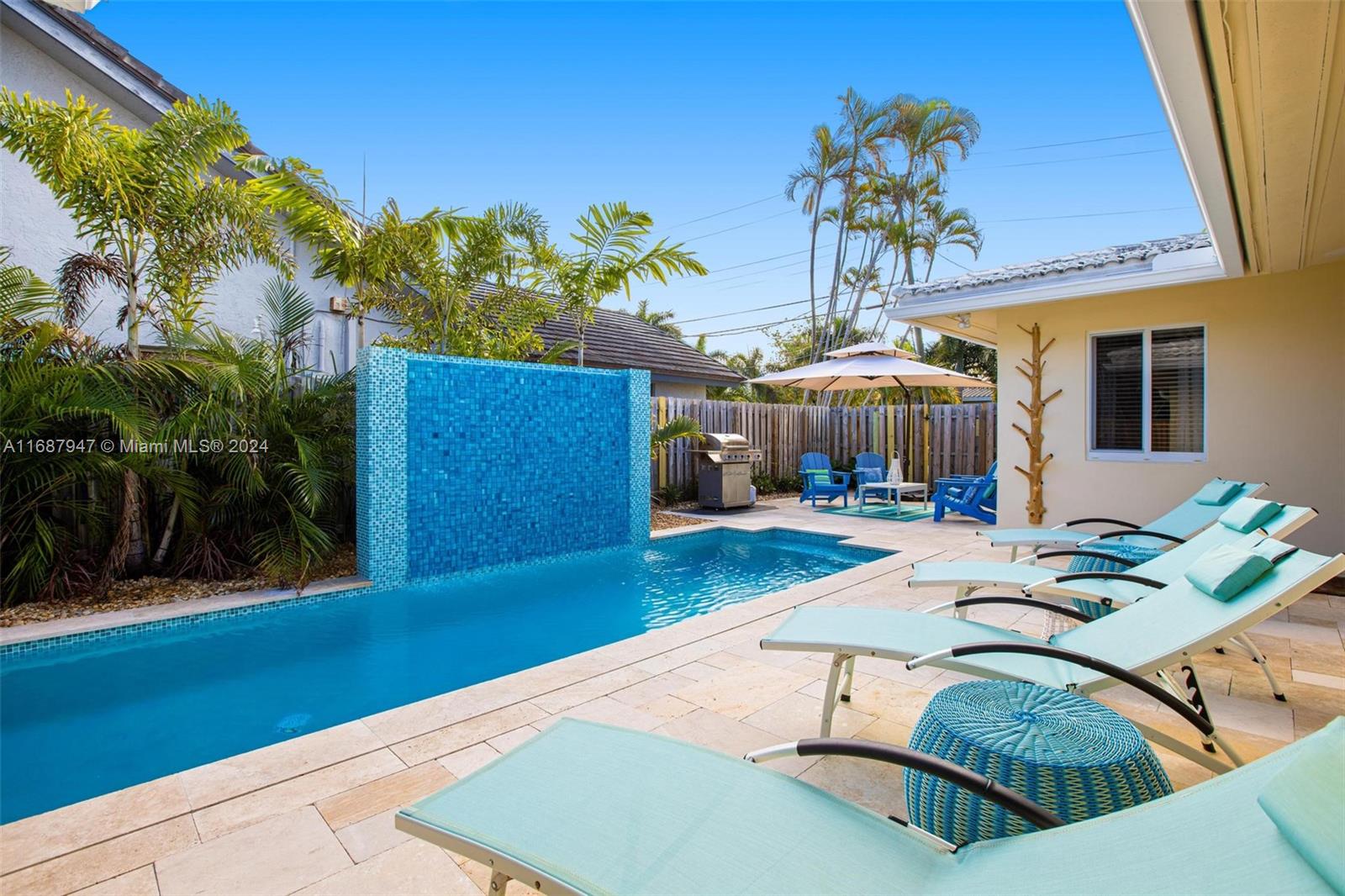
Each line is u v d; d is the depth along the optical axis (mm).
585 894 1212
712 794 1542
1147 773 1760
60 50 7559
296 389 7117
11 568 5230
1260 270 6059
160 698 3875
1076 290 6797
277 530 6070
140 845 2170
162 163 5816
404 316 8344
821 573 7246
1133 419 7102
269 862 2076
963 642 2617
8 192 7074
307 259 9344
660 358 15055
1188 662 2695
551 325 13805
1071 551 4254
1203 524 4840
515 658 4590
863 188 22328
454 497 6875
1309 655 3980
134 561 5781
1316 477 6160
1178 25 2590
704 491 11148
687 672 3732
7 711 3684
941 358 23828
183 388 5746
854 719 3086
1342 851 828
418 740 2914
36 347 5082
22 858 2098
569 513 8031
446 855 2117
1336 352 6047
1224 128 3404
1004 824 1711
